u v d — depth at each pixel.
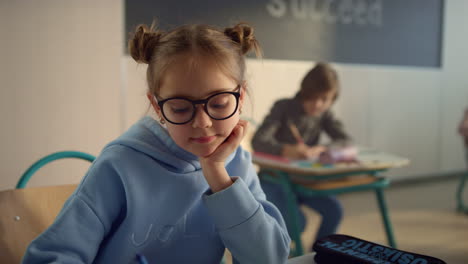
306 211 2.97
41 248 0.59
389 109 3.66
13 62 2.22
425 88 3.84
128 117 2.61
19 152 2.28
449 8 3.88
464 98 4.06
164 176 0.70
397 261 0.61
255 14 3.02
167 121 0.59
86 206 0.63
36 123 2.30
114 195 0.67
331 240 0.71
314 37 3.28
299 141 2.09
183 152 0.73
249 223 0.65
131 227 0.68
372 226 2.66
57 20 2.30
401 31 3.67
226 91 0.59
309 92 2.03
